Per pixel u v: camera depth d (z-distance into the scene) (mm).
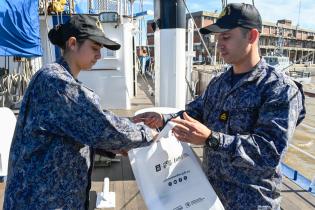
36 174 1347
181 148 1567
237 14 1460
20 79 5891
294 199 2928
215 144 1367
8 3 4375
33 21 4613
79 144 1442
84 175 1494
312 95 3246
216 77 1771
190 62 5879
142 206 2820
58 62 1428
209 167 1653
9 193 1397
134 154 1521
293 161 8383
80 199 1483
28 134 1353
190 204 1475
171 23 3881
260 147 1360
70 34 1402
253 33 1477
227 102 1552
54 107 1312
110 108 6668
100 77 6508
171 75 4027
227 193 1568
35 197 1352
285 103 1379
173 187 1498
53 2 6254
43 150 1361
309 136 10906
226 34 1497
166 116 1840
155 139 1500
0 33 4391
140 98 8148
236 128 1501
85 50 1422
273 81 1433
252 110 1470
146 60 16047
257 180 1513
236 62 1527
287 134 1358
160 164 1509
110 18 6188
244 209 1519
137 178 1497
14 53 4527
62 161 1376
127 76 6598
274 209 1550
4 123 3383
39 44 4750
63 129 1331
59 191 1380
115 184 3227
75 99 1314
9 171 1444
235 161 1369
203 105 1821
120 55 6457
